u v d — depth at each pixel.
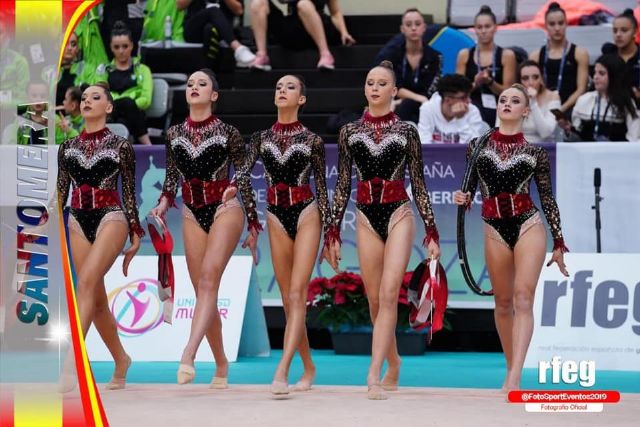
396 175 16.19
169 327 21.64
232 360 21.36
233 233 16.62
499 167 16.38
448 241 22.17
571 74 26.28
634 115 24.42
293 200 16.48
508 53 26.11
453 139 23.88
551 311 20.47
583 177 21.62
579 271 20.59
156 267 22.12
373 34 31.11
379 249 16.28
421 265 16.45
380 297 15.79
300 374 19.30
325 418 13.23
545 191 16.55
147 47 28.70
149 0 29.30
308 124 27.42
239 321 21.70
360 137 16.20
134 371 19.72
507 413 13.76
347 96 27.77
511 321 16.84
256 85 28.78
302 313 16.22
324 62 28.33
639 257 20.47
